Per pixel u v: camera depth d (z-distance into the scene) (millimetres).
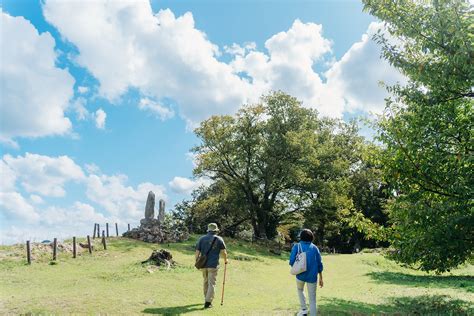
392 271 23922
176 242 32562
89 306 9516
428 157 11211
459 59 9406
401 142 11703
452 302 11812
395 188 12078
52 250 23406
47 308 9273
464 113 11430
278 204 54219
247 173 50781
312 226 54844
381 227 12773
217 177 53281
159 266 18594
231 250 31906
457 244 10188
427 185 11438
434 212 10461
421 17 10578
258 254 33844
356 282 18109
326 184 48406
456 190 10109
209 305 10070
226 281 16203
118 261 21828
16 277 15961
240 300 11523
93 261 21703
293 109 50094
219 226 53938
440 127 11172
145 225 33031
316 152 51031
